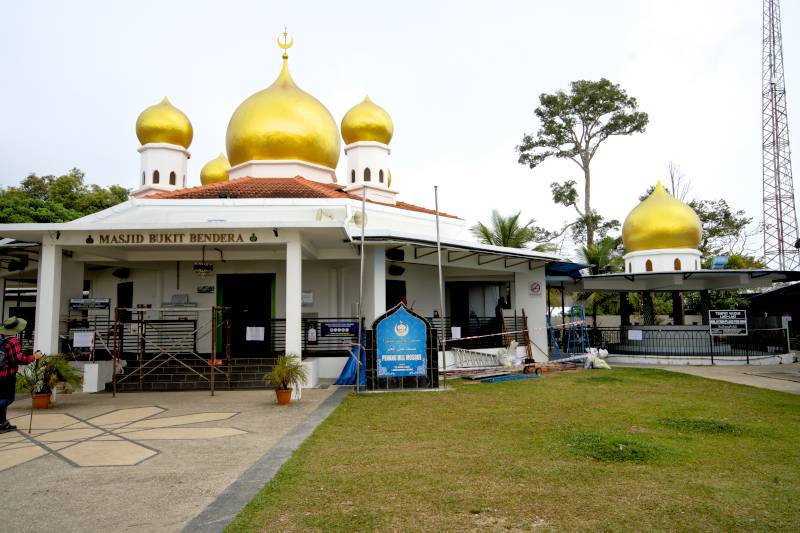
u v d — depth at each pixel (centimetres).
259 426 934
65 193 3988
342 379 1503
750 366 2003
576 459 692
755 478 609
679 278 2320
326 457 709
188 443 814
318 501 539
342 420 968
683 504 527
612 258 3359
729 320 2080
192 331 1691
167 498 561
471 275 2212
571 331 2519
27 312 2814
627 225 2597
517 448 751
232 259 1619
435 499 544
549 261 2130
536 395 1261
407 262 1847
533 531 466
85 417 1051
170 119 2603
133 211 1708
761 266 3556
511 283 2262
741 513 505
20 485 612
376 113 2403
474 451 736
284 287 1805
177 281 1808
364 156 2395
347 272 1852
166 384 1421
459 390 1350
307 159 2230
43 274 1372
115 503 547
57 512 523
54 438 864
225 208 1734
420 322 1362
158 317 1800
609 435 813
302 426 920
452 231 2266
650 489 571
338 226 1330
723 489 570
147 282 1864
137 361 1575
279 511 512
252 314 1817
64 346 1597
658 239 2484
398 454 722
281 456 718
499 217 3319
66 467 687
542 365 1820
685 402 1154
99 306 1595
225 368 1499
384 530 468
